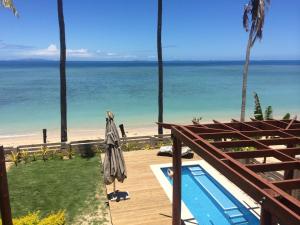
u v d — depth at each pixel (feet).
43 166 50.62
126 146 56.54
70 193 40.55
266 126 30.22
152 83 253.24
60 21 59.67
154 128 98.27
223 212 36.35
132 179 42.98
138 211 34.50
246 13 60.64
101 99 160.45
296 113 128.16
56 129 97.09
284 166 18.52
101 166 50.34
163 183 41.60
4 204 19.06
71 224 33.09
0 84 238.27
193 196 40.70
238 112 128.06
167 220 32.60
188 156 52.16
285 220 12.73
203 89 209.36
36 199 38.99
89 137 86.69
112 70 507.30
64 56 60.80
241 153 20.80
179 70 513.04
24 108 133.18
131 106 141.18
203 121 111.34
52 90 196.44
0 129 96.94
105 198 38.93
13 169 49.39
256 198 14.94
